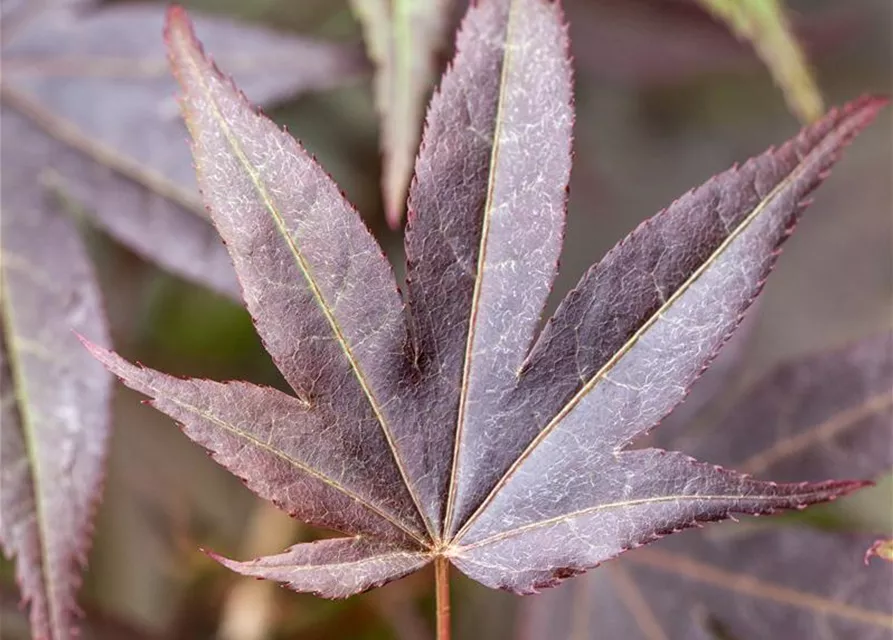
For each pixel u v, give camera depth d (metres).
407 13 0.25
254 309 0.22
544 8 0.22
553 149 0.22
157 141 0.26
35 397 0.25
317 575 0.22
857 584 0.25
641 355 0.22
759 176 0.22
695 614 0.26
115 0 0.27
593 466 0.22
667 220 0.22
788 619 0.25
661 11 0.30
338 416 0.22
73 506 0.25
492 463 0.22
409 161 0.25
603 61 0.32
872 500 0.29
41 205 0.26
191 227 0.26
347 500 0.22
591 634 0.26
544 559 0.22
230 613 0.30
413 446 0.22
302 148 0.22
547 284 0.22
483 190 0.22
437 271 0.22
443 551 0.22
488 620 0.31
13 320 0.26
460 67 0.22
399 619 0.30
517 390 0.22
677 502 0.22
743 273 0.22
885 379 0.26
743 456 0.26
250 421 0.22
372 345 0.22
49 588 0.25
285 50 0.27
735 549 0.26
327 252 0.22
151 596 0.32
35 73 0.27
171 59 0.22
